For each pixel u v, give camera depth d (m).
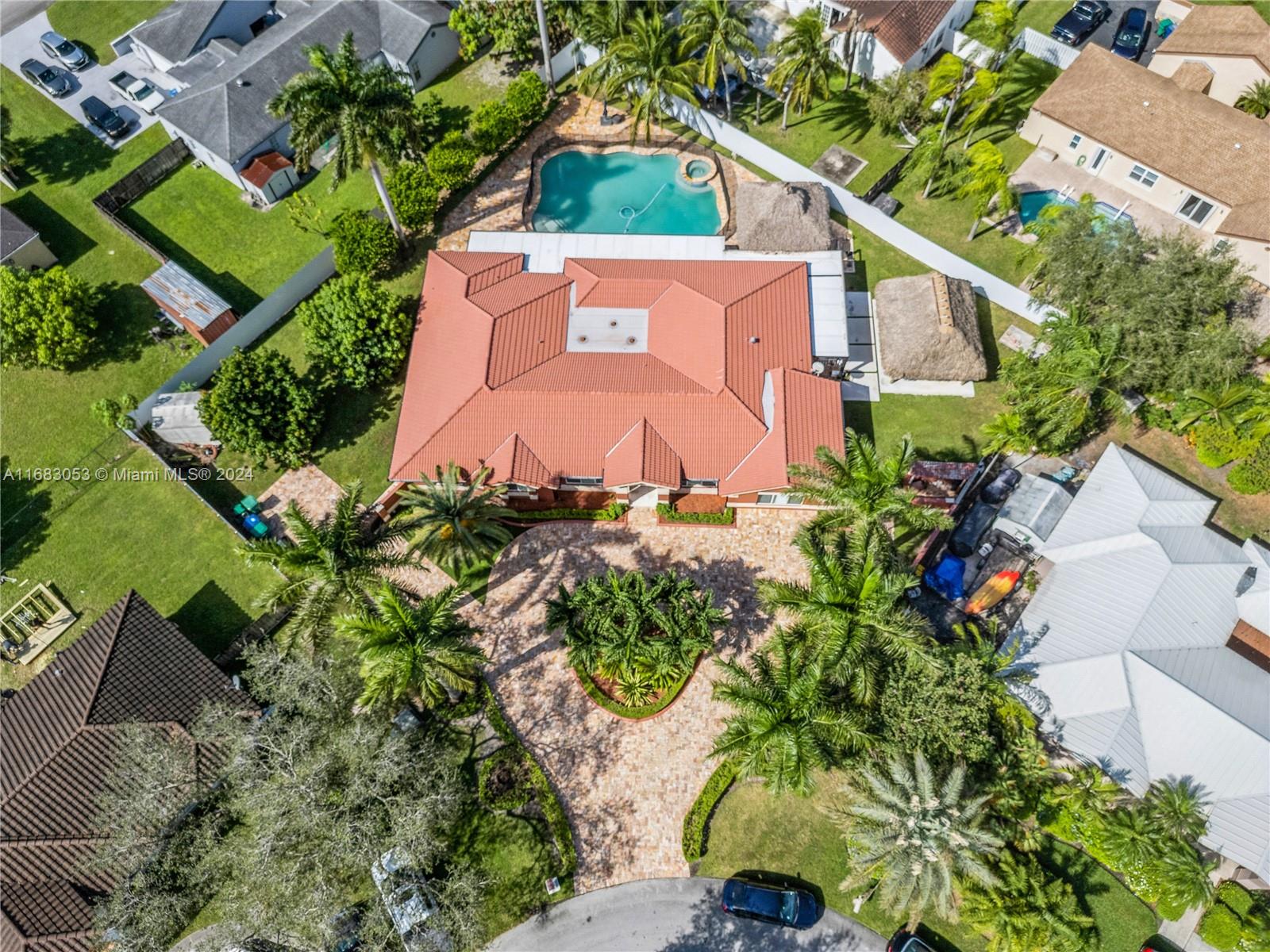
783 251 52.78
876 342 51.56
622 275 50.50
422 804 34.81
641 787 40.00
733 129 58.41
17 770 37.97
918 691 35.34
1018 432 45.78
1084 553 42.59
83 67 67.12
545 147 60.88
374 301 48.78
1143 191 54.59
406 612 34.19
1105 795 36.97
